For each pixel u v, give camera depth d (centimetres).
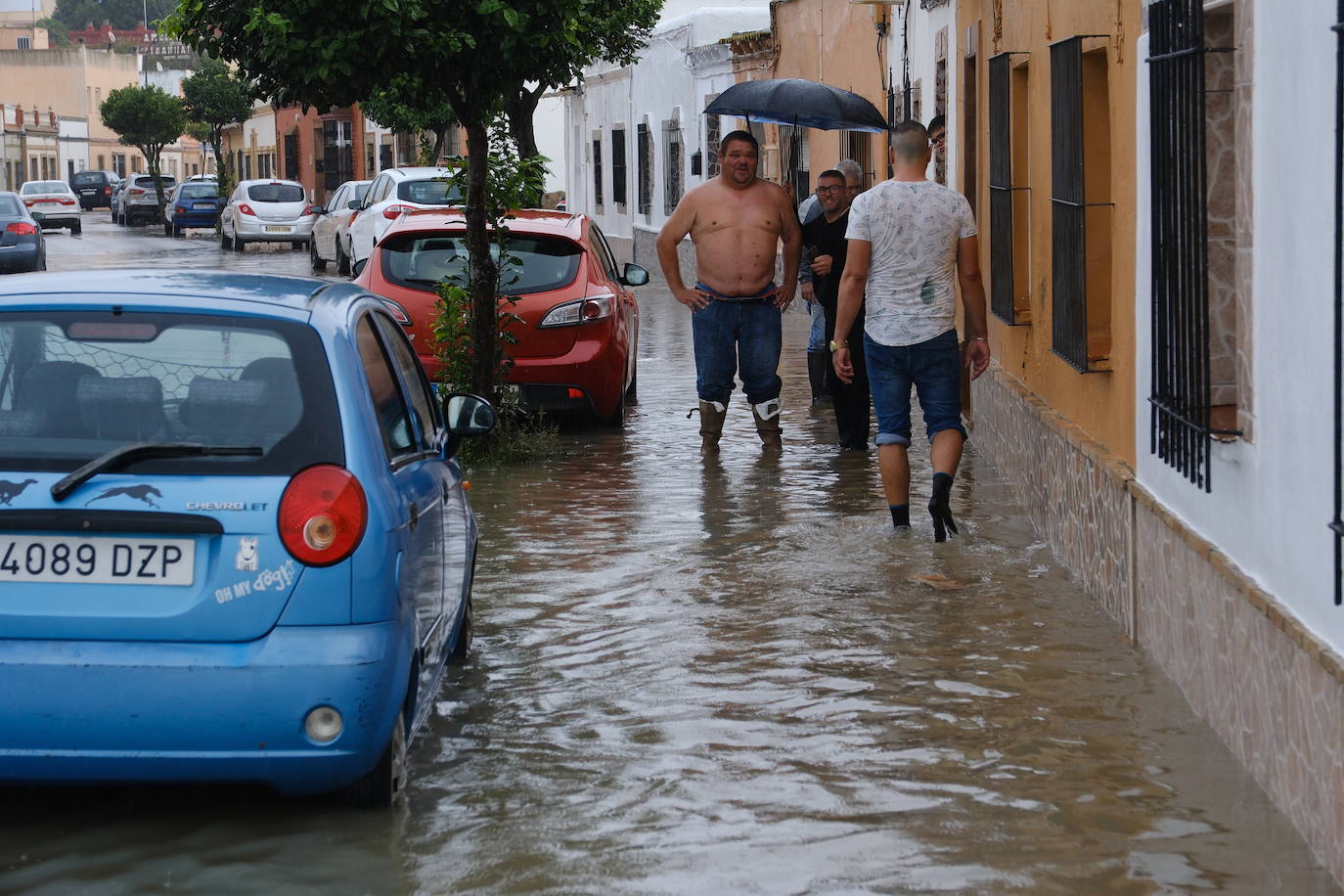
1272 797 654
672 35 4325
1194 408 765
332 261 4581
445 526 764
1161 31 819
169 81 18375
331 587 604
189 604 597
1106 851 611
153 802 665
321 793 642
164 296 663
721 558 1119
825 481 1421
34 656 591
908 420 1206
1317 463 595
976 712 779
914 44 2345
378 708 609
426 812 656
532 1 1423
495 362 1608
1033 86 1289
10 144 13775
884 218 1177
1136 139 911
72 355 641
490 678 843
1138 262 893
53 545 599
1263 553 666
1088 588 1016
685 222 1549
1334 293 565
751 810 657
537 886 585
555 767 709
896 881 586
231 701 593
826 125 1722
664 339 2884
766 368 1566
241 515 602
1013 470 1362
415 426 761
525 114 3328
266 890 582
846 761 713
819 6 3098
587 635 925
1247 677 686
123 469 607
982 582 1045
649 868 600
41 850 620
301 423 625
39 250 4334
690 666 861
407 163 8412
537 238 1725
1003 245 1415
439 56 1395
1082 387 1084
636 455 1592
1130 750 722
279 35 1347
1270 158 652
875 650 887
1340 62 553
